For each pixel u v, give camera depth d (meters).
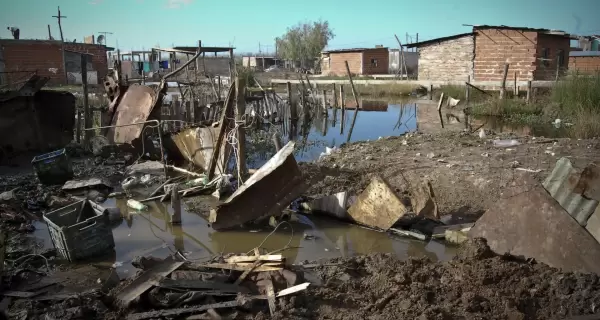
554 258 5.16
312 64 68.31
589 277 4.68
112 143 12.45
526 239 5.45
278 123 21.41
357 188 8.77
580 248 5.03
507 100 20.69
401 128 18.78
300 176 7.36
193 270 5.21
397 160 10.58
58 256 6.04
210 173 9.59
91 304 4.49
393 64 50.69
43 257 5.86
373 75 43.56
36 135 11.60
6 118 11.12
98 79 39.44
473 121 19.03
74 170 10.55
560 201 5.57
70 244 5.77
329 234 6.93
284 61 69.31
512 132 15.15
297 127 20.30
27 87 11.52
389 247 6.42
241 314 4.40
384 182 6.85
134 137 11.70
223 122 9.25
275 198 7.31
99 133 13.62
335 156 11.50
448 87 27.42
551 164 9.38
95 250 6.02
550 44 27.52
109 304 4.57
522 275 4.92
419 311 4.36
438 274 5.15
